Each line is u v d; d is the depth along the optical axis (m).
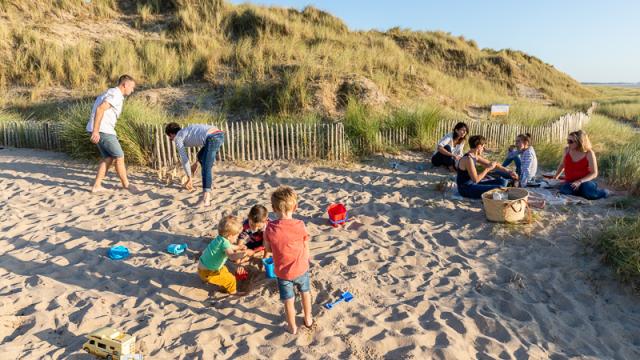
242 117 12.74
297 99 12.82
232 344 3.71
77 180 7.91
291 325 3.82
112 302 4.25
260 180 8.20
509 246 5.57
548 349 3.79
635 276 4.72
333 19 22.98
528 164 7.42
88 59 15.69
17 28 16.30
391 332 3.84
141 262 5.02
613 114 22.33
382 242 5.68
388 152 10.32
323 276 4.74
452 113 14.12
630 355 3.79
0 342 3.63
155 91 13.91
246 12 19.88
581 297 4.57
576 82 34.56
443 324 4.02
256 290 4.51
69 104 13.61
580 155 6.96
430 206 6.91
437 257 5.30
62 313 4.03
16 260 4.96
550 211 6.50
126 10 20.75
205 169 6.78
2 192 7.21
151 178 8.09
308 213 6.64
